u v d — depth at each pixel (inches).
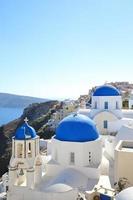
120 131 1298.0
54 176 1114.1
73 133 1140.5
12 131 4847.4
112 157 1304.1
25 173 1094.4
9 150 3410.4
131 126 1358.3
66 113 3917.3
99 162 1155.9
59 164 1136.2
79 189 1001.5
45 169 1198.3
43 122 4335.6
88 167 1099.3
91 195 943.0
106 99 1840.6
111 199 901.8
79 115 1213.7
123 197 728.3
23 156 1054.4
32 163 1049.5
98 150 1160.2
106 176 1122.7
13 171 1056.8
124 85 5605.3
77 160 1112.8
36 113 5605.3
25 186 1029.2
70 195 958.4
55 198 965.8
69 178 1036.5
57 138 1176.2
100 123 1774.1
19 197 1029.8
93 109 1839.3
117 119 1752.0
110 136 1612.9
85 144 1111.6
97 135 1192.8
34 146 1077.8
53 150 1180.5
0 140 4589.1
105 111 1766.7
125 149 1083.9
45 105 5753.0
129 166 1012.5
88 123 1178.6
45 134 3612.2
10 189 1046.4
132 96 3403.1
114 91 1860.2
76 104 4170.8
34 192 1005.2
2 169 3056.1
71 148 1120.2
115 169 1033.5
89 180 1079.0
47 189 986.7
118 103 1849.2
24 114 5807.1
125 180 971.3
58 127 1205.7
